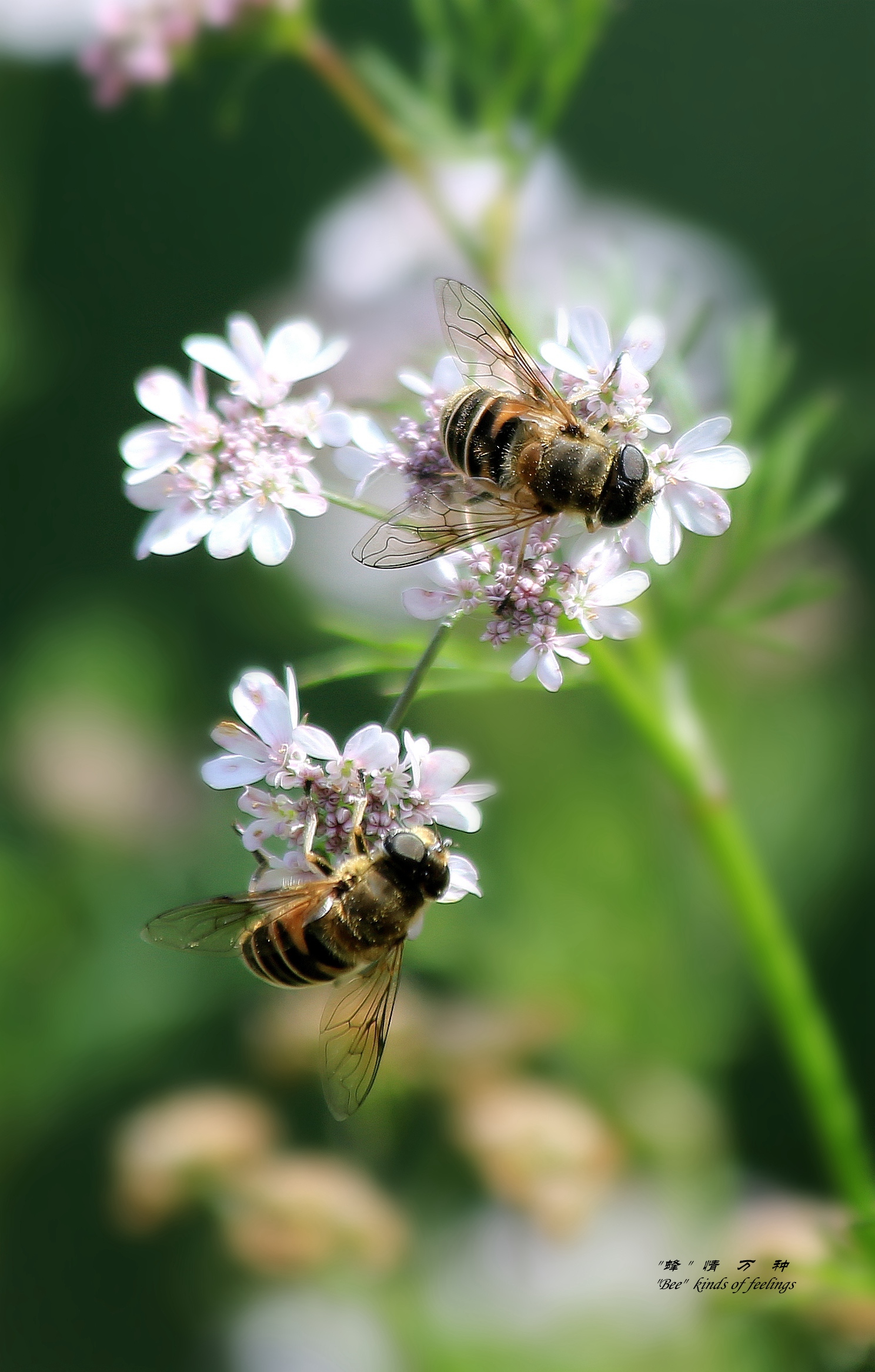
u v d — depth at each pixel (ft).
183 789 1.05
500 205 0.95
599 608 0.84
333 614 1.01
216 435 0.85
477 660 0.88
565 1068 1.02
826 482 1.01
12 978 1.04
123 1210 0.99
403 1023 0.98
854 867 1.05
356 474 0.85
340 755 0.83
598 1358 0.98
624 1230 0.99
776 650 0.93
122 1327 1.04
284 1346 0.99
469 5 0.94
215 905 0.85
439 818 0.84
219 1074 1.04
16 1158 1.04
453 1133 0.98
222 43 0.96
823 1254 0.94
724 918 1.03
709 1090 1.02
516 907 1.02
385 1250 0.98
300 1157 1.00
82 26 1.07
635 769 1.04
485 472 0.84
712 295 1.03
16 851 1.05
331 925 0.84
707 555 0.92
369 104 0.95
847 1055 1.04
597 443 0.84
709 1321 0.97
